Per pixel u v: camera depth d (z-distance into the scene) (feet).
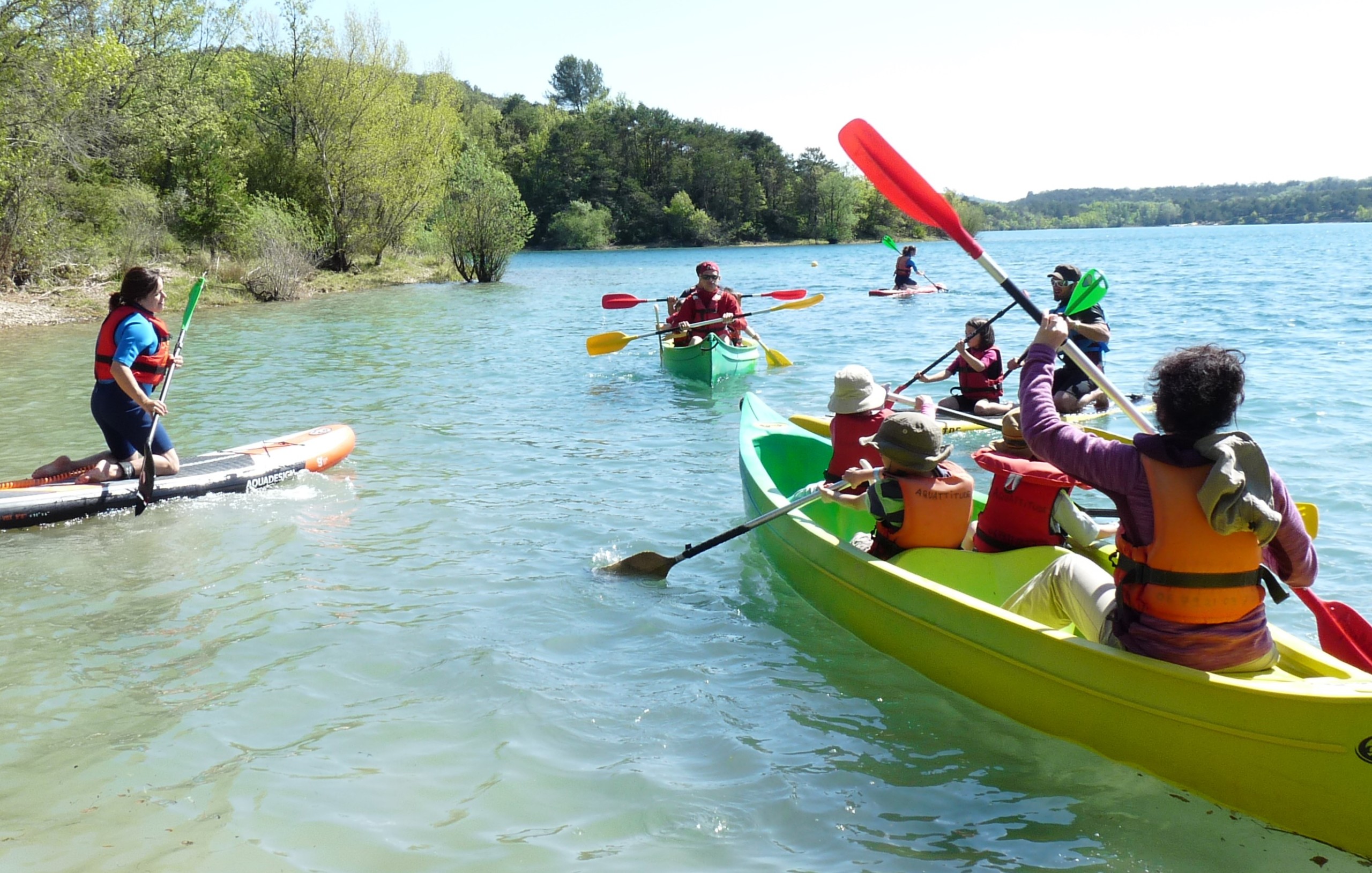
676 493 20.45
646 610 14.71
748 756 10.62
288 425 27.66
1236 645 9.30
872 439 13.83
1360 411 24.58
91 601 14.88
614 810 9.61
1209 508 8.65
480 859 8.81
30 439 25.95
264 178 94.94
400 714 11.48
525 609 14.66
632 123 294.05
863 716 11.51
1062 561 11.29
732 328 36.40
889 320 53.47
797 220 291.17
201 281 20.54
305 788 9.93
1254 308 52.65
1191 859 8.84
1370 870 8.67
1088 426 25.58
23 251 64.28
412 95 102.47
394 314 62.80
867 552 13.73
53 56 62.95
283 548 17.31
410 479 21.76
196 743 10.82
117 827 9.27
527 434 26.13
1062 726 10.77
